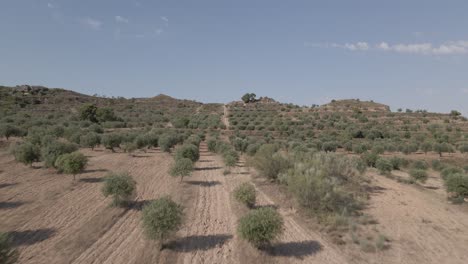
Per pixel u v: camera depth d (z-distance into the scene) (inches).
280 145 2054.6
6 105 3715.6
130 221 599.5
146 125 3191.4
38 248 471.8
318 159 930.1
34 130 1953.7
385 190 941.2
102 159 1352.1
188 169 954.1
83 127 2632.9
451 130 3029.0
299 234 558.9
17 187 821.9
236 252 478.0
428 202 818.2
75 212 637.9
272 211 503.2
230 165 1147.9
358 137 2837.1
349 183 912.9
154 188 868.0
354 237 535.8
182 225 583.8
